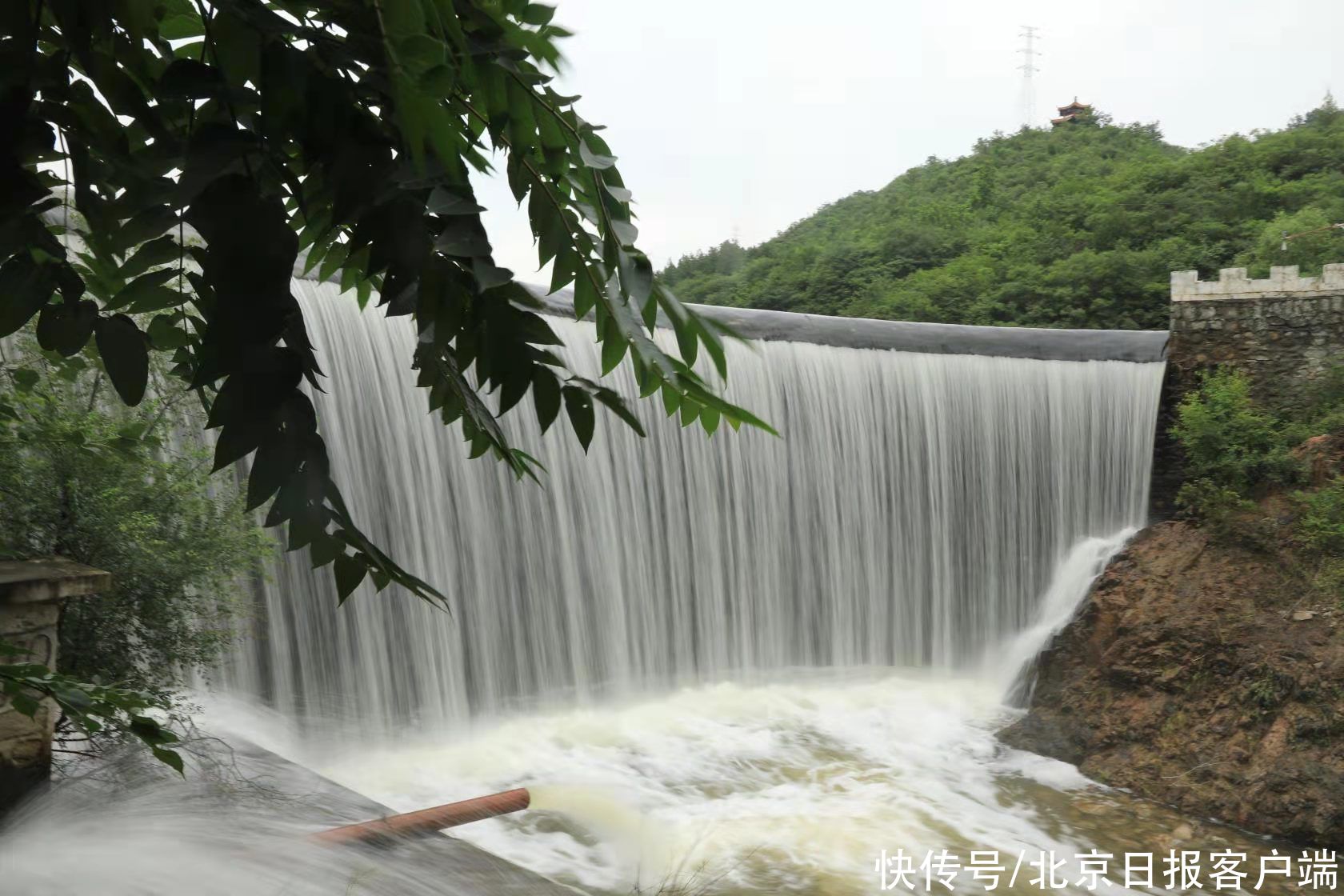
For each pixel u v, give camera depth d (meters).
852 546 19.06
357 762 13.10
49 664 5.23
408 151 1.60
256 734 11.48
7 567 5.26
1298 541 17.56
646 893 10.51
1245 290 20.34
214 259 1.50
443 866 5.04
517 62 1.66
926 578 19.66
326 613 12.90
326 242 2.02
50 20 1.75
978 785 15.22
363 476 13.24
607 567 16.41
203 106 1.62
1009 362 20.11
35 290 1.79
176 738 2.64
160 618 7.91
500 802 5.86
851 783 14.70
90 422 7.25
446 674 14.30
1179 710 16.28
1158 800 15.20
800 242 60.44
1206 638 16.69
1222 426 19.25
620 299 1.79
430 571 14.07
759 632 18.33
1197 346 20.69
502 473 15.12
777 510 18.39
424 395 14.15
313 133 1.54
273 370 1.53
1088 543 20.28
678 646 17.41
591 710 16.14
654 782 14.03
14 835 4.85
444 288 1.73
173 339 2.29
